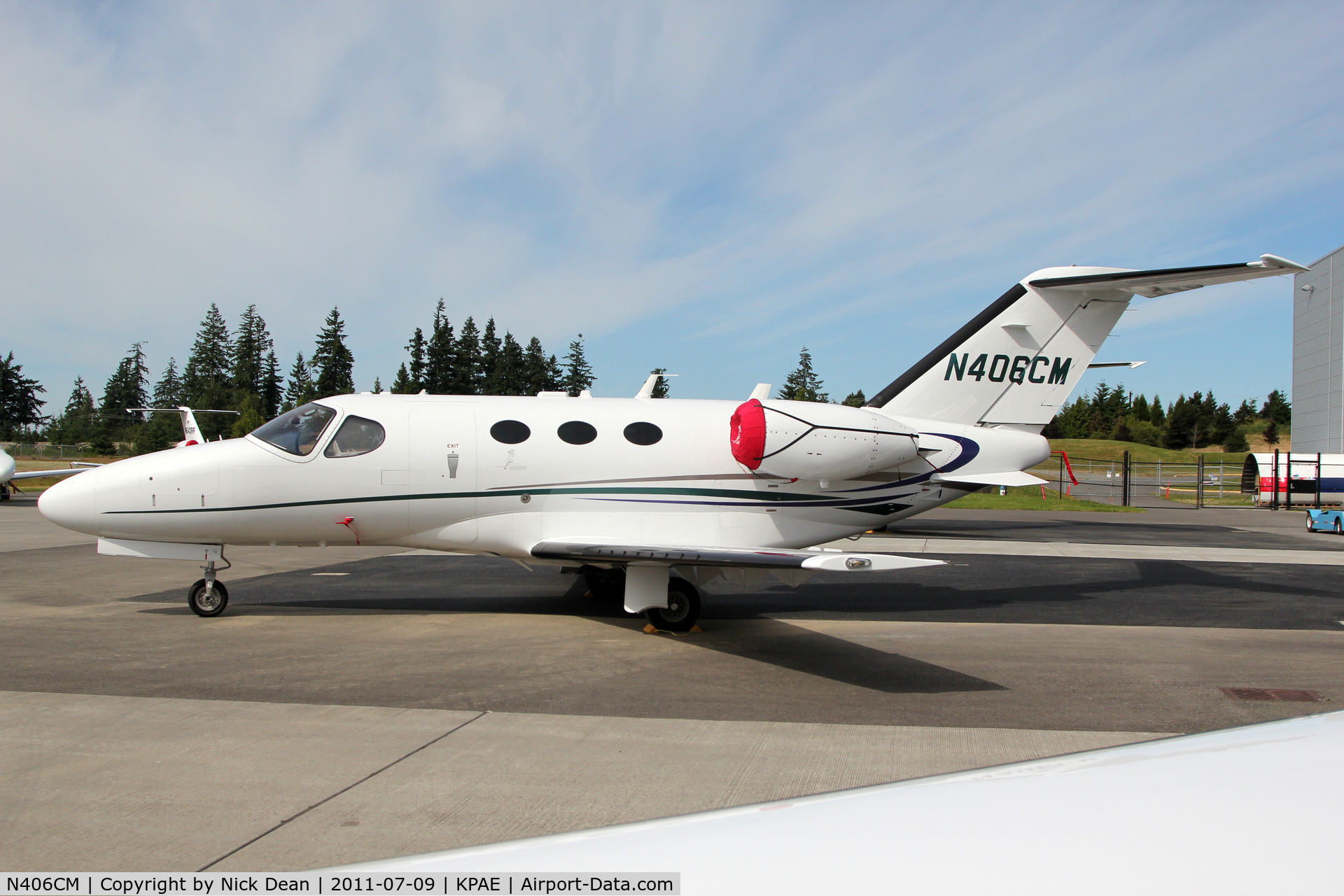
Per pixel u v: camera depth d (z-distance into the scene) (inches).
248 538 356.8
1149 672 278.5
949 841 52.0
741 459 364.8
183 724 211.5
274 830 149.9
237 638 317.4
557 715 224.2
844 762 189.9
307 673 265.9
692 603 343.3
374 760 187.2
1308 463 1203.2
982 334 417.7
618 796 167.9
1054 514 1099.3
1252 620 375.2
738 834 56.8
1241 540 766.5
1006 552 641.6
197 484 343.6
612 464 364.5
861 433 373.7
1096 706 238.5
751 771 183.0
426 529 361.1
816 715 227.6
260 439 354.6
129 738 199.9
